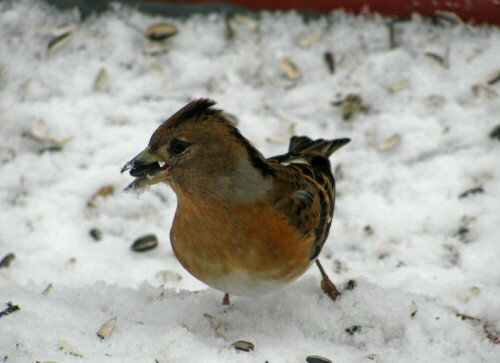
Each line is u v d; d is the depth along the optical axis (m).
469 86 12.24
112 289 7.94
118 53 13.06
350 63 12.93
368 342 7.16
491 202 9.99
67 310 7.11
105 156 11.20
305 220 6.73
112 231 10.05
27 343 6.36
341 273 9.11
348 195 10.57
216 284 6.72
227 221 6.35
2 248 9.59
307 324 7.45
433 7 13.28
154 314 7.51
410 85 12.41
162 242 9.86
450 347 7.02
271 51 13.19
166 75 12.80
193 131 6.29
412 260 9.26
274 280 6.64
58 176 10.88
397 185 10.62
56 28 13.30
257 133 11.66
